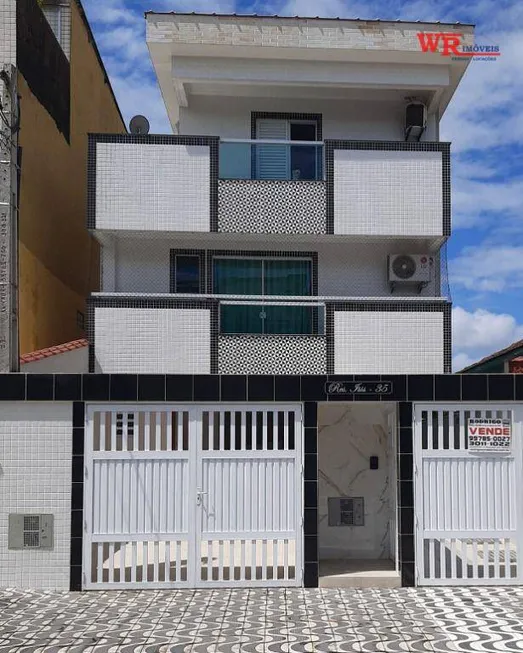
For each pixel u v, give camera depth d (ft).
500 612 25.25
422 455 29.30
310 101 42.93
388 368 36.73
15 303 30.19
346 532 32.94
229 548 32.09
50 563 28.14
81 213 50.37
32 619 24.35
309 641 22.15
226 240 40.01
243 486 28.78
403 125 43.04
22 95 37.78
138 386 28.53
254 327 38.63
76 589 27.99
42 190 41.52
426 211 38.09
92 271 53.62
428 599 27.04
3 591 27.81
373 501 33.12
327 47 38.81
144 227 37.17
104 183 37.14
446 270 38.99
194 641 22.15
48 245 42.80
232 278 41.01
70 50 47.19
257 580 28.68
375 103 43.09
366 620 24.31
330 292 41.22
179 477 28.68
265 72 40.01
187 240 40.55
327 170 38.01
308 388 28.94
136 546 28.50
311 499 28.86
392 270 40.24
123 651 21.31
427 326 36.99
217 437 29.71
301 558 28.73
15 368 29.84
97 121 54.85
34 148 40.01
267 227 37.70
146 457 28.60
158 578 28.53
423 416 29.60
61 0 46.57
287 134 42.88
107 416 28.99
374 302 36.91
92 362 36.04
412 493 29.19
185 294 37.06
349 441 33.24
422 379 29.27
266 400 28.81
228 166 37.93
